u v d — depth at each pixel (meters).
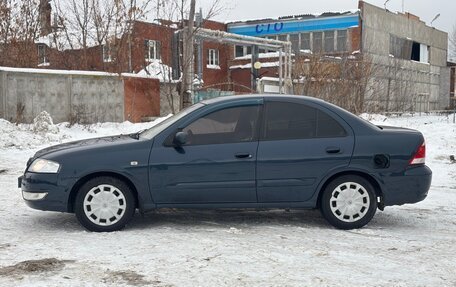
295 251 5.42
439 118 36.69
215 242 5.72
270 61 37.81
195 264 4.94
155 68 27.64
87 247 5.50
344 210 6.38
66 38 27.89
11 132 15.73
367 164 6.34
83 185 6.13
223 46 42.84
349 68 29.05
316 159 6.30
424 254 5.43
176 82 23.45
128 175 6.12
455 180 11.00
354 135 6.42
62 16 26.98
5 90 18.22
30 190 6.13
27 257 5.14
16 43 23.81
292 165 6.28
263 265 4.93
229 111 6.40
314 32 42.34
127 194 6.20
